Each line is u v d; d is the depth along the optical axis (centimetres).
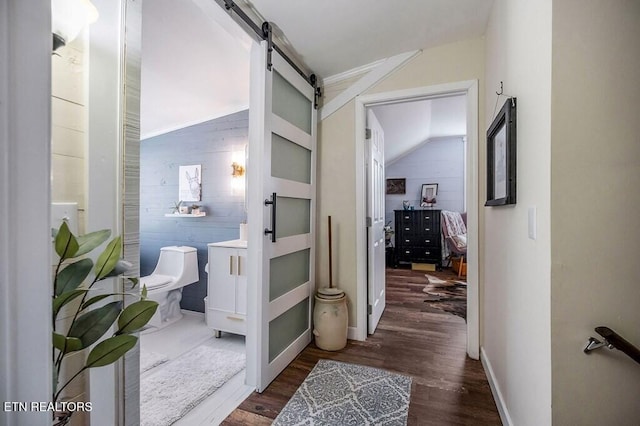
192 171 316
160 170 332
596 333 89
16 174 40
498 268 166
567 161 92
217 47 199
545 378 98
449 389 179
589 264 90
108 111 93
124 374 96
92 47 89
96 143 90
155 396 172
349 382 187
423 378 191
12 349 40
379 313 295
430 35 211
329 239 250
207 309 257
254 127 184
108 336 91
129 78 98
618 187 88
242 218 294
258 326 178
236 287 246
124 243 96
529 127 114
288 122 209
